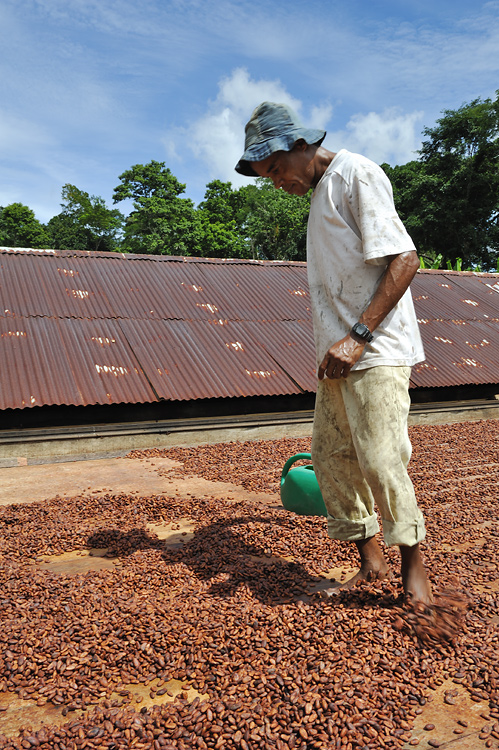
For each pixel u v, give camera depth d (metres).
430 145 41.16
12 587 3.32
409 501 2.64
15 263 9.90
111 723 2.07
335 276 2.67
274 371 9.19
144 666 2.44
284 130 2.71
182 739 1.97
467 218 39.53
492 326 12.58
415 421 10.10
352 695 2.14
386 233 2.48
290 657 2.39
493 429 9.49
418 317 12.12
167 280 10.75
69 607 2.99
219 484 6.07
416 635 2.52
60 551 4.06
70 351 8.31
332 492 3.02
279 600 3.06
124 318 9.37
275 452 7.70
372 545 3.13
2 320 8.47
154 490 5.83
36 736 2.00
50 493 5.73
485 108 38.31
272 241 55.34
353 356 2.54
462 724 2.04
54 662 2.46
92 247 67.62
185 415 8.52
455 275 14.52
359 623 2.58
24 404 7.21
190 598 3.06
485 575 3.42
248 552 3.88
